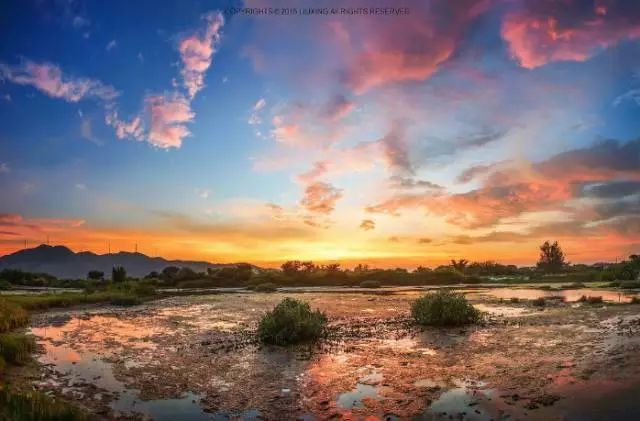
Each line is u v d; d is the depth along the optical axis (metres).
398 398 9.92
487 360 13.02
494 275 84.12
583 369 11.04
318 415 9.07
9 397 8.80
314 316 18.58
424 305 21.59
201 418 9.09
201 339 18.23
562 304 28.09
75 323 23.62
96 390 10.98
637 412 7.97
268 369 12.93
